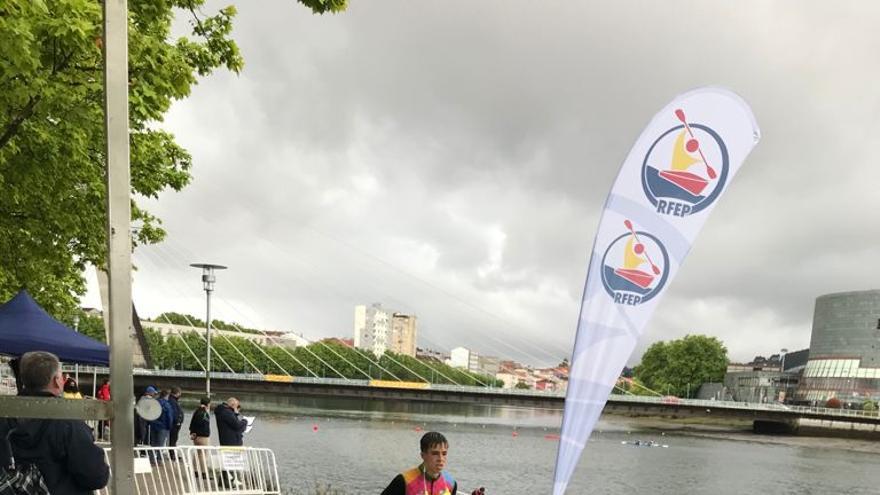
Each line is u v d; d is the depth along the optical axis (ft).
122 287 10.08
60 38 24.54
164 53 30.60
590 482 147.43
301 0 30.55
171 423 57.47
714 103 24.20
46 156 34.68
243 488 41.50
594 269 24.02
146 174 52.90
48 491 12.67
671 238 24.03
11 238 47.73
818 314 558.15
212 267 100.27
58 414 9.65
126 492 10.03
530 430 288.51
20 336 34.63
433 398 303.89
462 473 145.89
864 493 155.22
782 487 158.92
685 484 154.20
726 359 655.35
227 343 540.93
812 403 538.06
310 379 293.64
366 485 113.09
